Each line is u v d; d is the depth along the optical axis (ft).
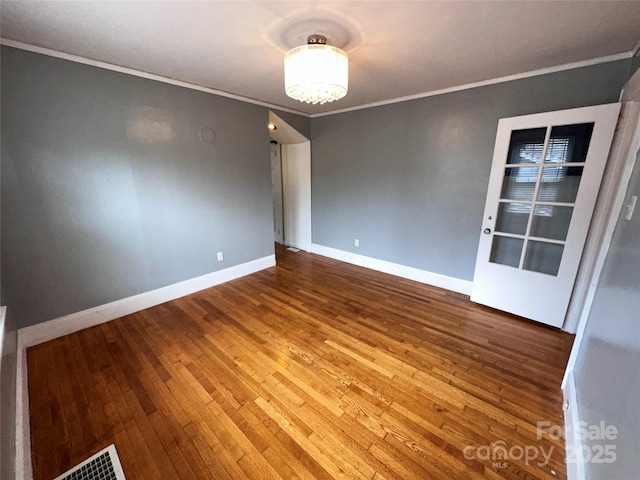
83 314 7.89
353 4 4.75
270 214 12.77
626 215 4.65
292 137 14.08
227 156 10.64
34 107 6.56
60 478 4.12
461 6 4.79
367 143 12.03
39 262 7.04
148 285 9.16
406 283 11.30
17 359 5.93
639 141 4.85
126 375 6.13
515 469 4.24
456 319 8.52
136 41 6.16
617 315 3.96
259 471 4.22
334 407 5.33
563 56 6.82
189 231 9.96
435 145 10.07
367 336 7.63
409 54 6.74
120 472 4.20
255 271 12.57
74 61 6.96
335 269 12.95
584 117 6.88
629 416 2.90
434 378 6.08
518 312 8.62
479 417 5.12
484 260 9.09
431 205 10.62
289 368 6.37
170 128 8.92
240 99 10.68
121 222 8.30
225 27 5.55
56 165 7.00
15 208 6.57
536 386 5.86
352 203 13.19
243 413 5.19
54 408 5.27
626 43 6.06
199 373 6.20
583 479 3.66
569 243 7.49
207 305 9.39
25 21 5.32
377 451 4.50
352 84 9.05
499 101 8.48
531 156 7.93
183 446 4.58
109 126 7.71
